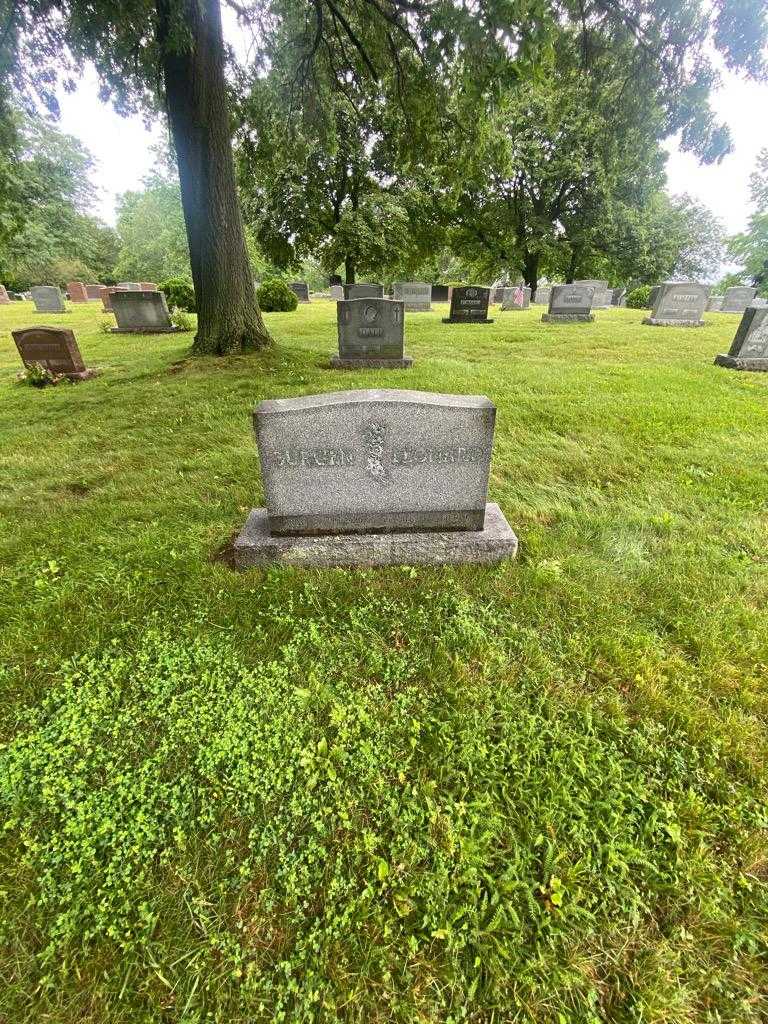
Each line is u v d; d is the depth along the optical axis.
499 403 6.35
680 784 1.88
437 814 1.78
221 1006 1.35
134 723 2.14
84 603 2.86
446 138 8.85
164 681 2.33
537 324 14.93
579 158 23.25
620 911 1.54
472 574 3.11
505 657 2.45
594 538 3.50
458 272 45.66
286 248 22.27
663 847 1.70
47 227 37.19
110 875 1.63
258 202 20.70
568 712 2.17
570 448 5.01
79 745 2.06
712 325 14.17
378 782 1.89
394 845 1.70
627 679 2.35
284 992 1.37
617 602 2.84
